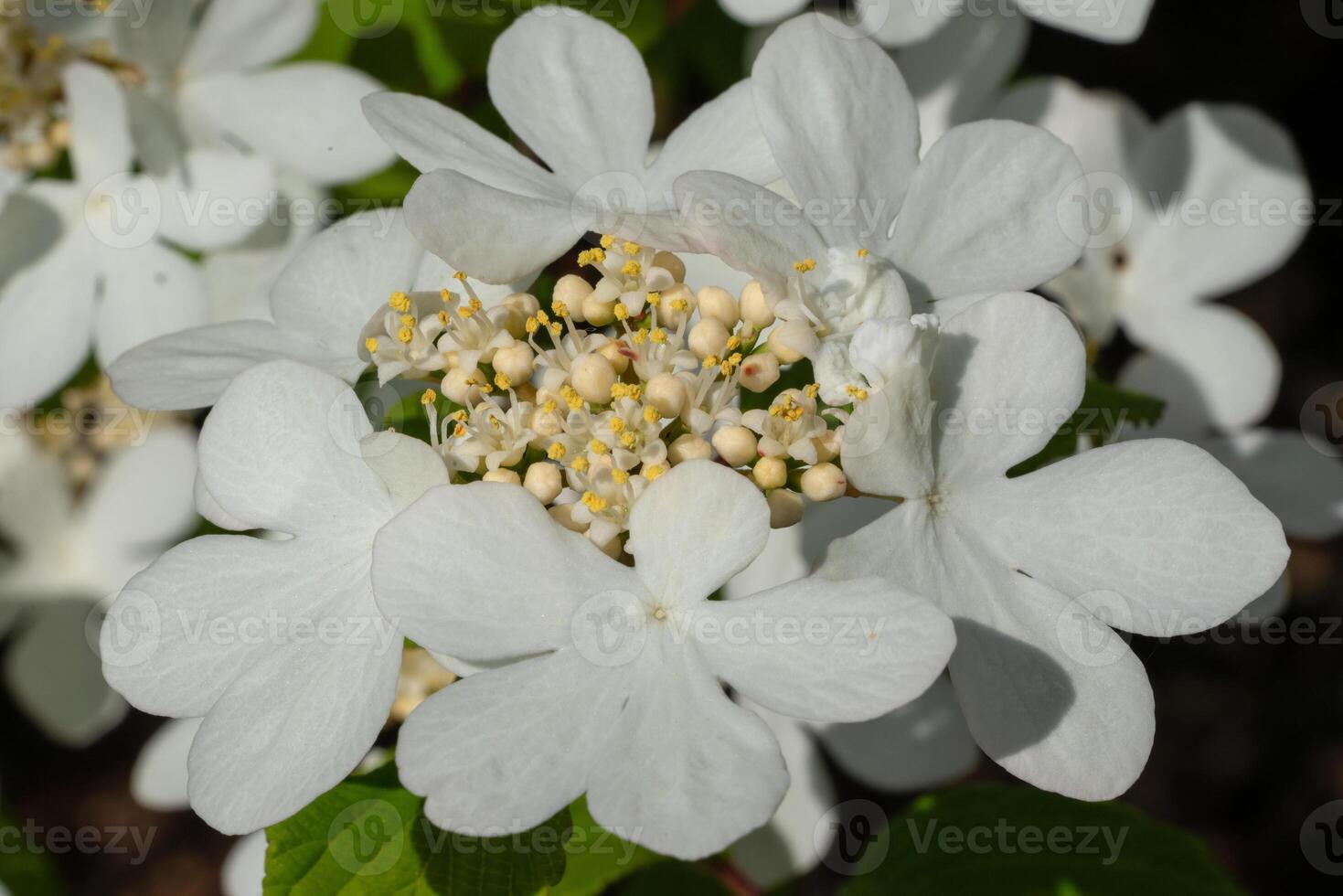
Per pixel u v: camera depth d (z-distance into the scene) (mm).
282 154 270
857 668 212
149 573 224
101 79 257
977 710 221
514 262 231
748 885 272
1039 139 236
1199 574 220
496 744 212
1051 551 224
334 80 270
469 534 215
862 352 219
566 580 217
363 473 224
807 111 235
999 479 225
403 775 209
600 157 243
